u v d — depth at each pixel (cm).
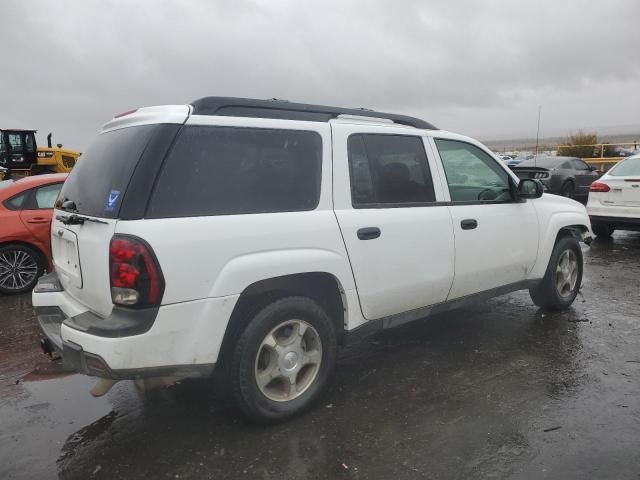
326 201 334
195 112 296
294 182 323
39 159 1825
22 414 342
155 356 271
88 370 271
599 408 336
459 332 480
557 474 268
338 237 332
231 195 297
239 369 300
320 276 331
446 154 420
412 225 374
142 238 263
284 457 288
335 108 361
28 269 653
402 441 301
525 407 338
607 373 390
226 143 300
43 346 327
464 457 285
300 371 334
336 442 301
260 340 305
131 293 264
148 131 286
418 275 380
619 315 527
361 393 362
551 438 302
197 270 277
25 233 640
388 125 387
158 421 329
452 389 366
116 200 274
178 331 275
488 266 436
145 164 274
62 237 342
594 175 1662
